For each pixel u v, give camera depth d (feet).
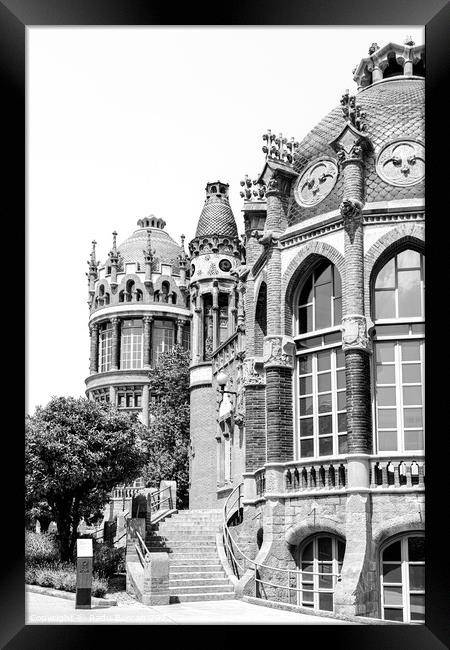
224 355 128.26
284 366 84.28
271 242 86.48
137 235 218.59
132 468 107.34
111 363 205.36
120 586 89.20
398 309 79.05
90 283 215.72
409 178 79.97
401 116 82.53
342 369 80.43
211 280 161.27
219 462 130.31
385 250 79.00
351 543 73.87
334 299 82.64
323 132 87.86
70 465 100.83
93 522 117.80
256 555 89.76
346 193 80.28
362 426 76.18
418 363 77.97
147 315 205.16
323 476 79.20
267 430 84.23
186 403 176.86
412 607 73.77
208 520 106.32
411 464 74.95
